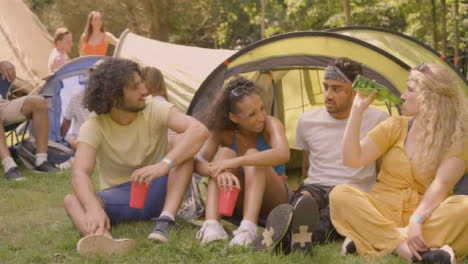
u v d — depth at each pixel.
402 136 3.47
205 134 3.71
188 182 3.70
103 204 3.80
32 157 6.36
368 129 3.98
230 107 3.90
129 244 3.39
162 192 3.89
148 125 3.83
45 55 11.27
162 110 3.82
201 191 4.70
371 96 3.43
